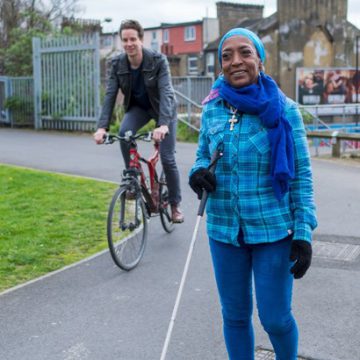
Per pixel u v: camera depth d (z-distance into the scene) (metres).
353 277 5.73
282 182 3.16
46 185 10.05
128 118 6.62
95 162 12.68
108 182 10.36
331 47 32.53
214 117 3.36
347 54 32.88
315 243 6.92
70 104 19.47
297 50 31.62
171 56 55.59
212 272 5.91
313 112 27.64
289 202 3.27
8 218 7.86
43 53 20.11
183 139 17.66
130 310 4.98
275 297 3.27
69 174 11.29
